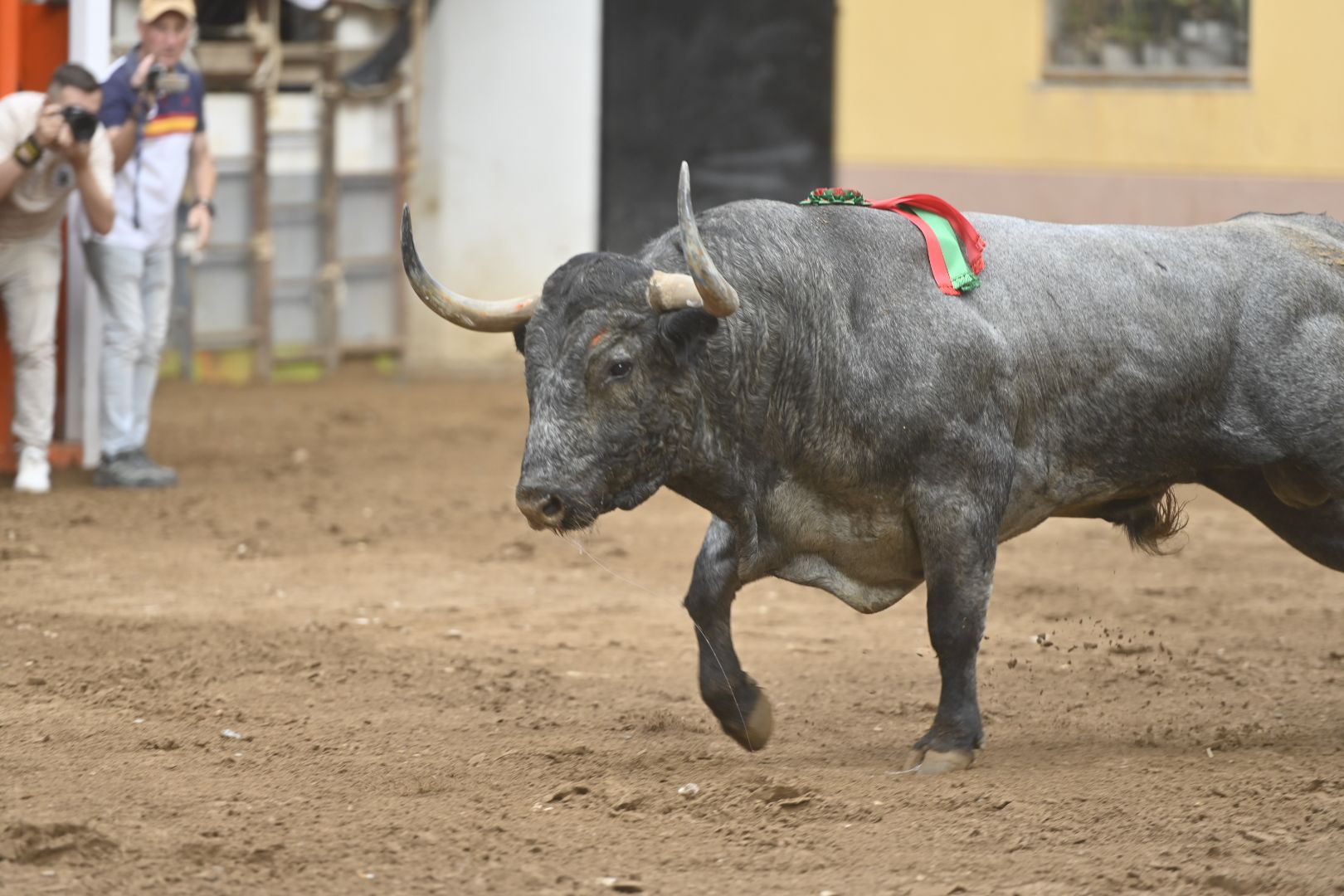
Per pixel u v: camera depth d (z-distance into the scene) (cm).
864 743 2533
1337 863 1947
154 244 4372
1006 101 6969
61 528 3994
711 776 2320
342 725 2562
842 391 2255
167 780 2259
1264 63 6750
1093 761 2403
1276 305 2436
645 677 2927
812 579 2397
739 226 2262
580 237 6875
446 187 6794
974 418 2278
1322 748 2473
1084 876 1914
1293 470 2523
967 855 1989
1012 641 3222
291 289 6625
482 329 2250
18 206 4109
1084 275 2383
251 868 1936
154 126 4269
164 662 2895
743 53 7194
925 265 2311
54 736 2456
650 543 4159
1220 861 1958
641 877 1917
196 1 6178
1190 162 6844
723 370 2192
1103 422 2381
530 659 3031
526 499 2114
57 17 4478
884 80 7056
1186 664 3025
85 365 4616
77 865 1931
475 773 2319
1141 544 2592
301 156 6544
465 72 6750
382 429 5688
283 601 3419
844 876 1920
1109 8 6906
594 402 2131
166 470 4538
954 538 2275
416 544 4047
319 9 6425
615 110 7156
